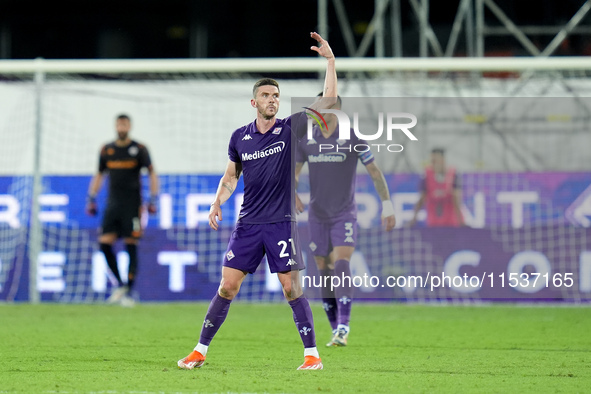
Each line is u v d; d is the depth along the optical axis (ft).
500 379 63.21
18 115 148.87
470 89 145.69
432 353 80.18
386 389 57.93
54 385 58.95
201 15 246.47
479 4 173.99
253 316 120.78
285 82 143.13
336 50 242.17
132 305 135.85
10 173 147.84
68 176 147.64
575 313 125.80
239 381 60.70
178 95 151.23
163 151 149.89
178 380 61.16
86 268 145.79
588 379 63.52
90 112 150.20
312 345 67.62
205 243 145.89
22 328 102.99
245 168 65.77
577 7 213.05
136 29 252.01
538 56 170.71
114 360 73.77
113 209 132.05
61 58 250.78
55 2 248.93
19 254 146.20
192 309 131.03
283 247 65.26
